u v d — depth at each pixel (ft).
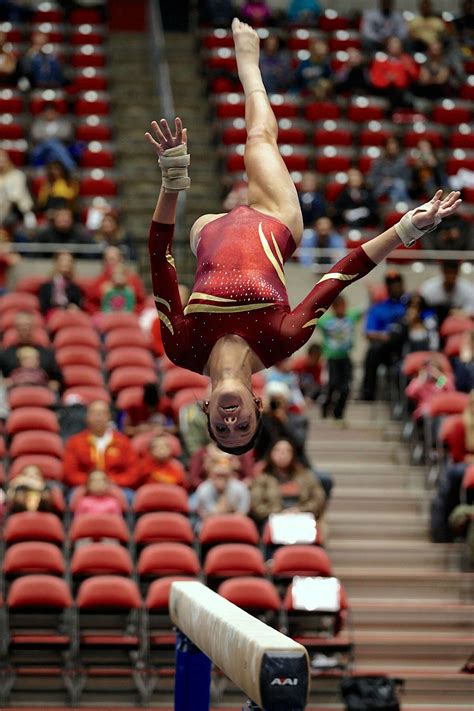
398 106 106.93
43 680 56.39
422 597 63.10
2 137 101.81
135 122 107.65
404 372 73.77
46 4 120.16
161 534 58.39
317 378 76.64
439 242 85.56
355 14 120.47
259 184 29.32
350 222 88.94
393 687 52.85
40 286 80.12
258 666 22.18
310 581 54.70
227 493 60.75
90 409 62.90
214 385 26.40
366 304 85.35
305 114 105.40
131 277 82.23
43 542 57.98
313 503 61.57
